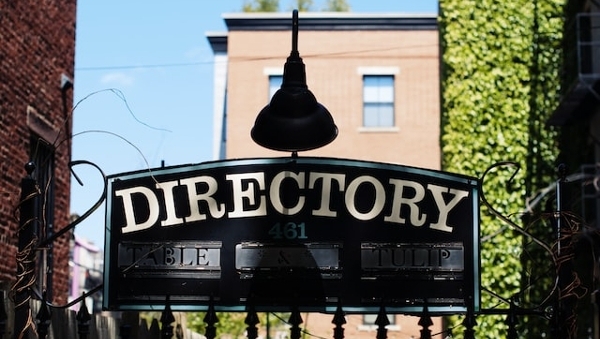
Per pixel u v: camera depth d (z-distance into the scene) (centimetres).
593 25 2327
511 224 766
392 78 3597
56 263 1573
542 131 2450
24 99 1452
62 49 1641
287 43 3616
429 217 762
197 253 762
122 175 772
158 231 766
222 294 757
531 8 2508
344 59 3600
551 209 796
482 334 2266
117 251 763
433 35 3597
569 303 755
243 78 3606
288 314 2845
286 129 755
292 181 766
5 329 723
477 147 2467
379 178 766
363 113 3584
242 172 770
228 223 765
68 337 872
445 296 754
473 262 758
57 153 1606
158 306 758
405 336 3291
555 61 2475
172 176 771
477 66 2498
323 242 759
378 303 752
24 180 765
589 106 2267
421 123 3569
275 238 761
